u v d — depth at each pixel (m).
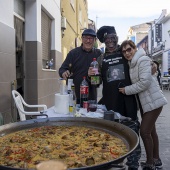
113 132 2.44
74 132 2.53
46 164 1.22
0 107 4.79
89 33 4.31
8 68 5.12
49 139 2.36
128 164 3.55
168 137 5.82
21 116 4.37
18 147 2.14
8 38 5.12
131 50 3.53
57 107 3.41
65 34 11.69
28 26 6.74
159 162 4.04
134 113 3.71
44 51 8.27
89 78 4.11
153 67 3.68
